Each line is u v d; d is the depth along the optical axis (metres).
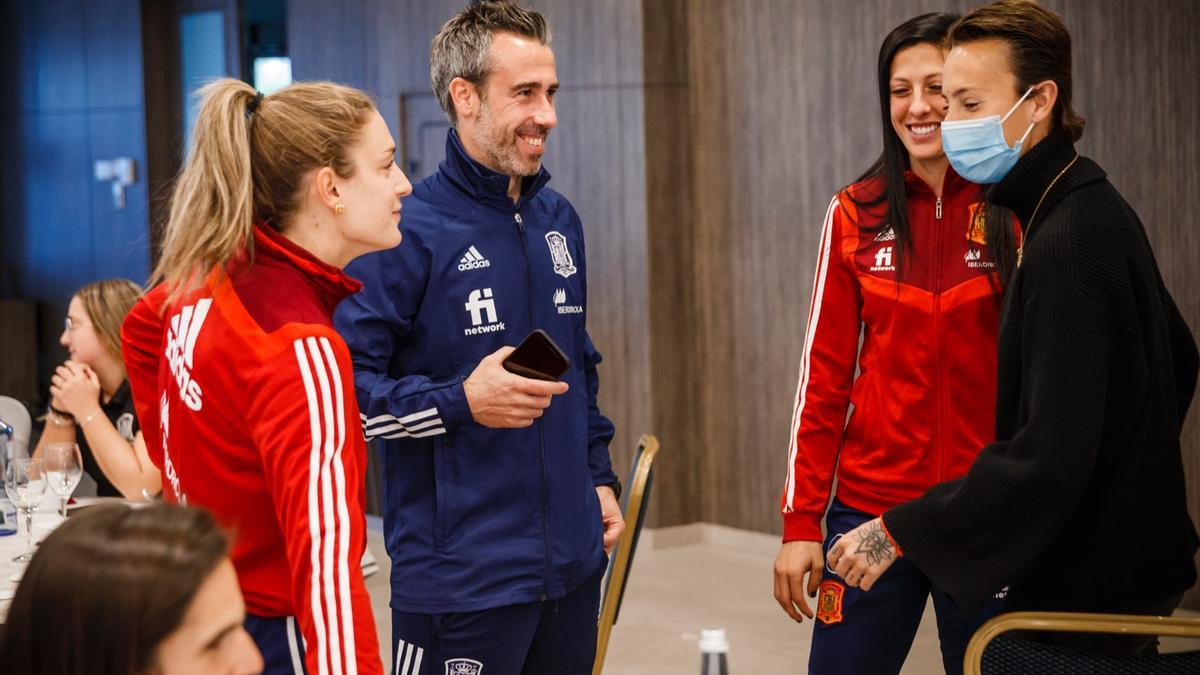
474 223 2.45
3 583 2.53
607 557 2.69
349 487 1.60
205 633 1.08
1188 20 4.46
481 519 2.40
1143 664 1.96
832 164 5.66
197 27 8.45
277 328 1.65
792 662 4.40
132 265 8.66
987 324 2.49
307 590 1.56
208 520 1.13
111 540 1.07
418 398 2.28
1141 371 1.97
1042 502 1.97
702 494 6.32
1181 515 2.03
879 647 2.54
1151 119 4.59
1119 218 2.02
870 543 2.15
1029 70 2.08
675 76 6.15
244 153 1.70
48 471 2.99
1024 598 2.11
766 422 6.02
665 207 6.16
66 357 9.12
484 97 2.40
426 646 2.44
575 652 2.56
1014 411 2.10
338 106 1.77
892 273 2.54
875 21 5.43
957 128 2.12
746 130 5.98
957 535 2.05
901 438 2.54
